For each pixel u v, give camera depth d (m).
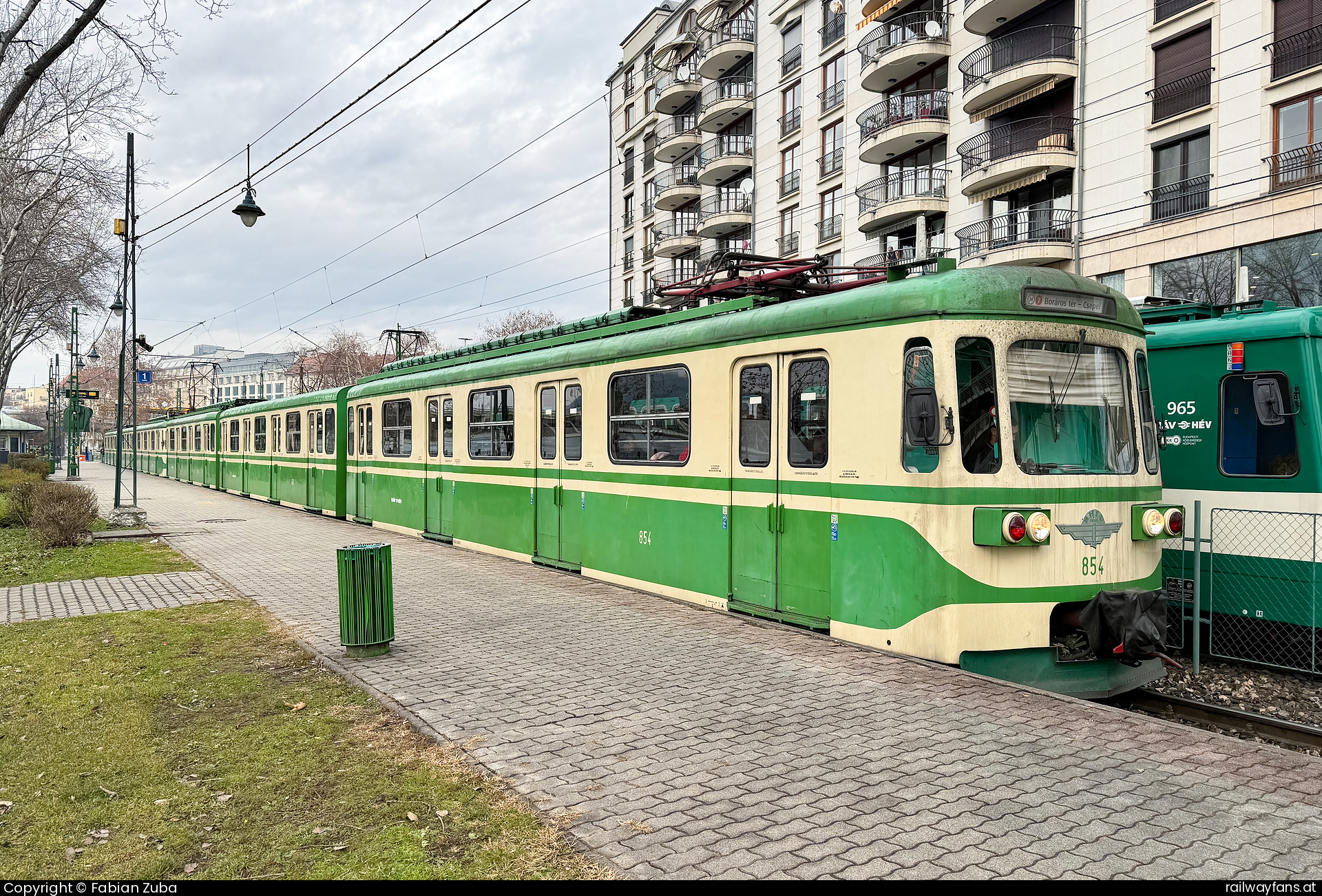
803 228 37.31
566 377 11.48
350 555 7.32
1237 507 8.44
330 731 5.49
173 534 17.34
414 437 16.19
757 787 4.54
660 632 8.05
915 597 6.70
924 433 6.57
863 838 3.94
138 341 24.23
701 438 9.06
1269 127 20.22
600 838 3.94
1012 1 25.84
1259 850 3.81
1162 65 22.48
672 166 48.06
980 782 4.59
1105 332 7.08
